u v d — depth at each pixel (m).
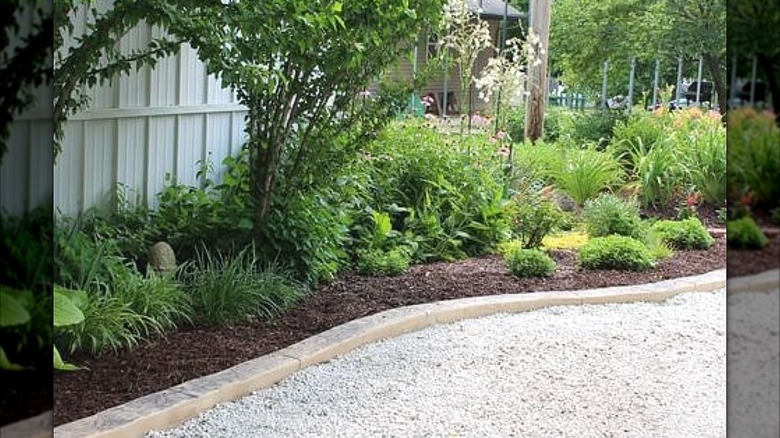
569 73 14.30
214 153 7.61
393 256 7.01
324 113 6.55
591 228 8.34
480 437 4.10
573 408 4.48
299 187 6.57
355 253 7.15
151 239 6.33
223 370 4.71
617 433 4.16
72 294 4.64
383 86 6.82
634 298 6.62
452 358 5.22
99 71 5.57
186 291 5.65
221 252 6.32
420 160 7.94
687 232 8.28
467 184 8.00
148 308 5.17
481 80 9.07
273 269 6.21
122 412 4.00
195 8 5.53
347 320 5.75
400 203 7.84
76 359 4.71
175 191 6.84
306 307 5.99
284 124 6.42
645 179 9.62
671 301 6.67
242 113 7.87
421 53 8.81
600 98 14.42
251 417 4.27
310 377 4.84
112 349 4.86
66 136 6.20
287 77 6.14
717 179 9.73
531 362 5.18
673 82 13.83
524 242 8.01
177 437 3.99
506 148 8.98
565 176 9.68
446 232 7.80
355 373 4.93
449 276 6.98
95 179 6.48
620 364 5.17
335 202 6.86
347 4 6.04
